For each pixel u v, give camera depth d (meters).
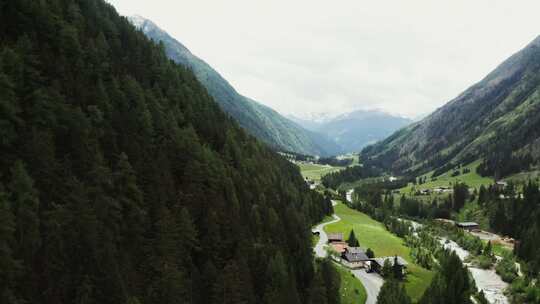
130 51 109.62
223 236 80.12
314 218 178.38
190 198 80.69
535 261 135.62
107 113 78.50
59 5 87.25
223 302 67.88
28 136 60.41
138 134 81.69
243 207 92.50
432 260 136.50
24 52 68.38
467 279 107.38
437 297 96.25
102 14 112.12
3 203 49.38
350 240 146.62
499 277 136.62
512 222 197.62
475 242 167.75
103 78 87.69
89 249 55.84
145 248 66.88
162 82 110.25
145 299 61.03
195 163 86.19
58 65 75.12
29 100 64.62
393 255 142.00
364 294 104.62
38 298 49.47
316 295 80.25
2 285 46.38
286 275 77.56
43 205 56.84
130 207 69.38
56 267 52.62
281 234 95.75
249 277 73.50
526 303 112.12
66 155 64.56
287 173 182.88
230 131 129.88
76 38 82.75
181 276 65.88
